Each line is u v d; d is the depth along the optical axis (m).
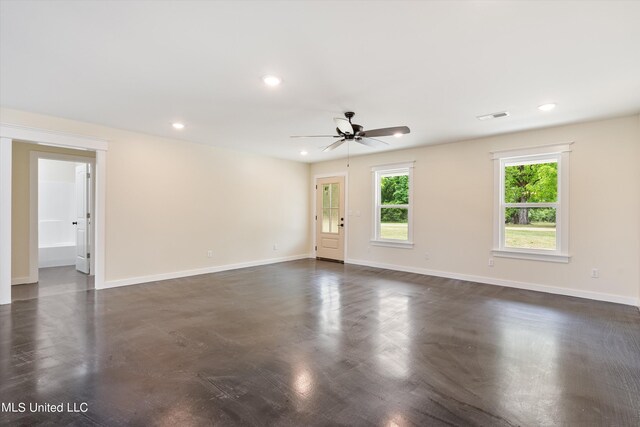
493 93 3.22
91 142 4.41
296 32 2.16
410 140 5.29
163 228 5.23
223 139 5.32
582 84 2.99
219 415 1.83
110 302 3.97
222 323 3.29
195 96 3.35
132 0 1.82
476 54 2.45
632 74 2.77
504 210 4.99
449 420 1.80
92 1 1.82
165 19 2.01
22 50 2.40
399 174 6.23
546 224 4.62
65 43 2.30
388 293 4.49
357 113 3.87
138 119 4.19
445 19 2.00
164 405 1.92
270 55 2.48
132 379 2.20
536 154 4.61
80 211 5.87
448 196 5.50
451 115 3.94
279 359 2.51
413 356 2.57
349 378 2.23
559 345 2.79
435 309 3.77
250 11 1.93
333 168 7.27
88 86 3.09
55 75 2.84
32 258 4.99
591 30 2.12
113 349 2.66
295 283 5.08
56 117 4.10
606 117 4.00
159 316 3.48
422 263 5.82
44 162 6.66
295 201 7.44
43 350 2.62
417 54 2.45
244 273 5.85
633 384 2.17
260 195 6.71
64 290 4.54
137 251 4.94
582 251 4.26
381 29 2.12
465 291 4.60
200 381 2.19
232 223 6.21
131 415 1.82
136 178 4.90
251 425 1.75
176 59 2.54
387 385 2.15
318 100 3.44
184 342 2.81
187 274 5.55
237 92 3.22
